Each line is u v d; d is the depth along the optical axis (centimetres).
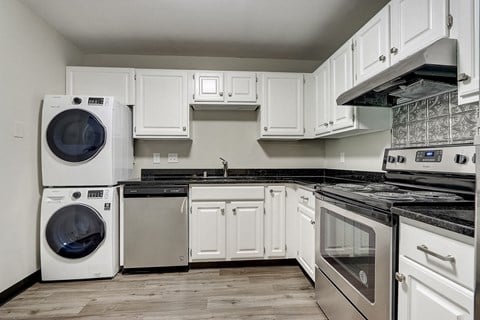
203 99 300
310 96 312
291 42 300
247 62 344
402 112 205
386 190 164
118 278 252
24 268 227
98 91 290
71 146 245
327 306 185
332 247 178
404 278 112
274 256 281
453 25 126
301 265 257
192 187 271
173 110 298
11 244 213
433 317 97
